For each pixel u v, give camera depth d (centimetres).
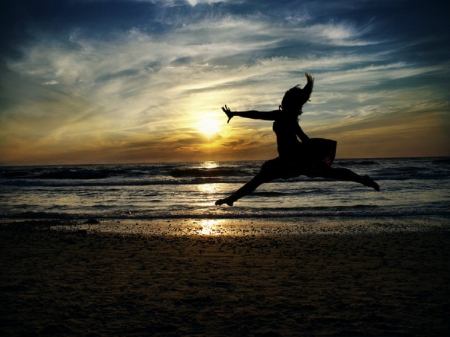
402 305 565
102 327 487
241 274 752
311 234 1232
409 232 1251
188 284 680
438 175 3538
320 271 775
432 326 485
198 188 2964
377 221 1479
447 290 640
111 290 643
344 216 1599
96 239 1144
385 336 457
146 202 2139
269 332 465
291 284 680
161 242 1096
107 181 3528
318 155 356
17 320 508
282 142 363
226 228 1362
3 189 2883
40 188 2964
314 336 458
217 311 545
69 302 581
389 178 3378
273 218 1575
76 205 2023
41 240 1127
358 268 800
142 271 775
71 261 864
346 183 3092
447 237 1156
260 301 587
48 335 462
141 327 486
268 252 964
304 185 3003
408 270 782
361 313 532
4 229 1349
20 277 723
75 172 4134
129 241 1111
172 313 536
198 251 977
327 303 576
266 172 362
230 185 3209
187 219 1572
